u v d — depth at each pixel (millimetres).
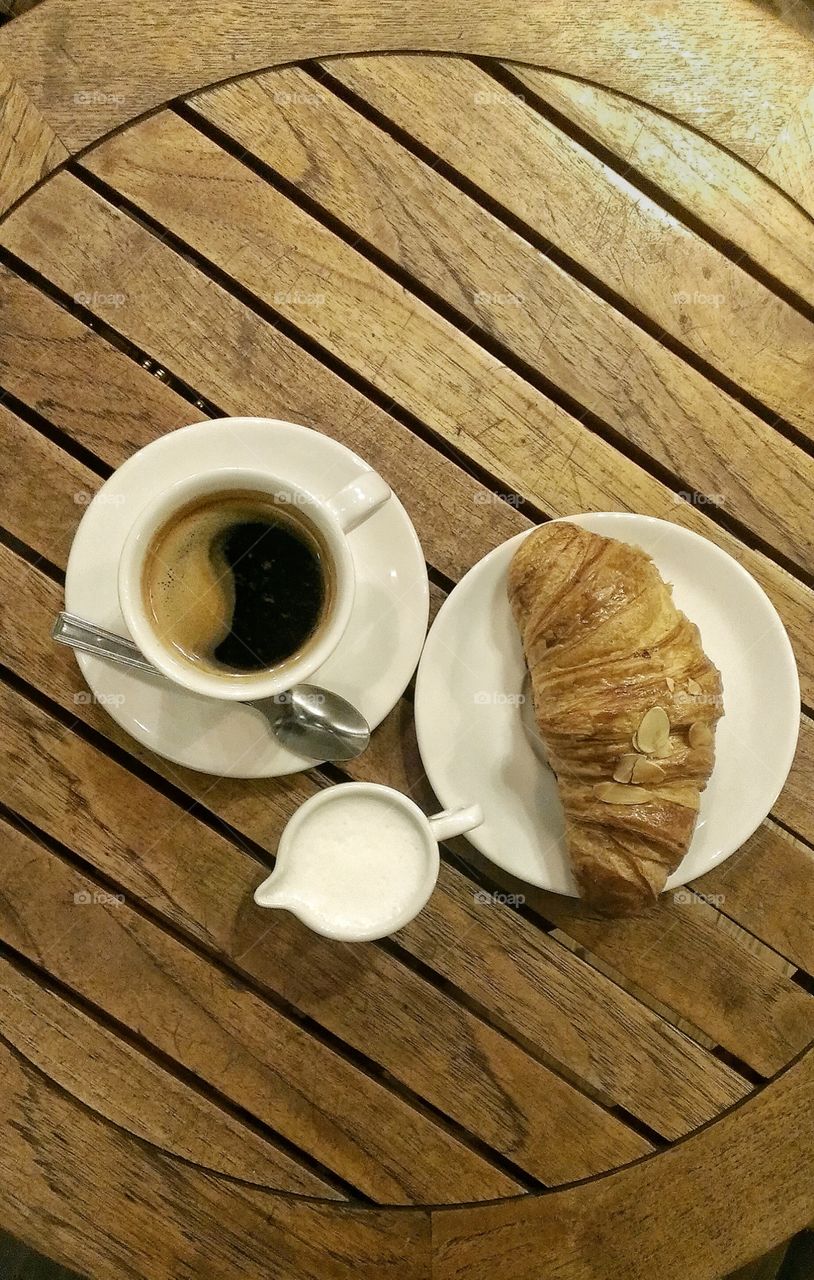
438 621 470
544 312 486
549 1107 483
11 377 474
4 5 557
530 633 453
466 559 488
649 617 446
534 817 479
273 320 488
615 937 491
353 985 484
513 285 485
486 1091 483
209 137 480
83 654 455
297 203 487
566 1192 479
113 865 479
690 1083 485
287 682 414
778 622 472
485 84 481
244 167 477
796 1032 488
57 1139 471
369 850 451
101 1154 471
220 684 416
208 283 477
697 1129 484
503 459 486
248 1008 481
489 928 487
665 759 439
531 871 473
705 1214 477
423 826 444
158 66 471
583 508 489
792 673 470
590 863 447
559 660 446
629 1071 486
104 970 478
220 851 482
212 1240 471
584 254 487
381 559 465
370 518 463
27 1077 473
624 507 490
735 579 474
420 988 485
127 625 414
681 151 488
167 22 470
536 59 482
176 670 416
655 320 489
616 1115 495
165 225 474
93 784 479
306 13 474
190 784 482
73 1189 469
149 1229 469
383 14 477
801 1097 484
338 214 480
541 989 486
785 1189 478
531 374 491
